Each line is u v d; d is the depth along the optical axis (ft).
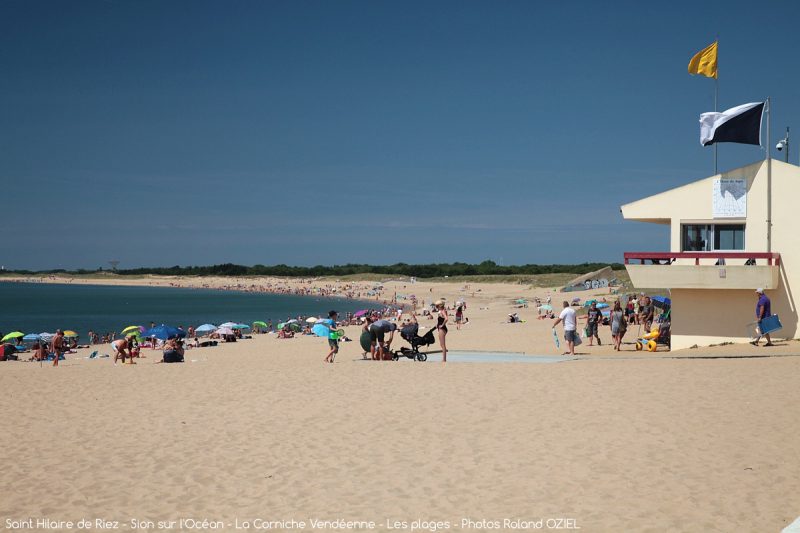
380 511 26.45
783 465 29.76
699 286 77.56
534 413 41.22
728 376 50.57
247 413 43.91
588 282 295.89
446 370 59.47
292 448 35.32
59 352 120.67
